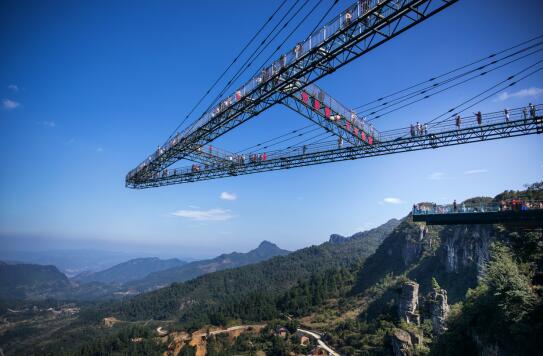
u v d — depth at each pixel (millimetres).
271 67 38281
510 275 40906
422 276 153125
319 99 45188
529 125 41312
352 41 30594
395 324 118562
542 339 32719
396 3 27141
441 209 53250
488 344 40312
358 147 51375
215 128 49000
